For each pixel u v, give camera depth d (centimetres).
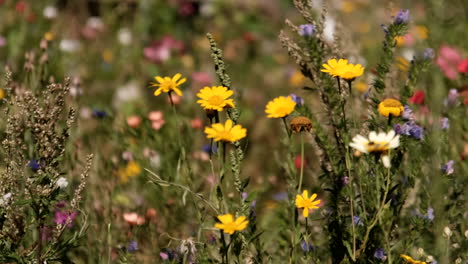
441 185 235
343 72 227
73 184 260
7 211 232
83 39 434
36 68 272
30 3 405
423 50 240
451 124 257
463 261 242
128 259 244
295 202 226
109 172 267
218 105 224
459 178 248
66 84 232
